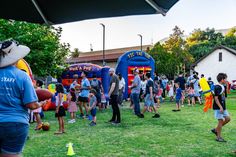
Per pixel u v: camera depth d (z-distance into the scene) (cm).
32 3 321
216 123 1184
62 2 310
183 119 1298
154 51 4000
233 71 5344
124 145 817
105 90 2192
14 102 290
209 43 6925
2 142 290
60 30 2392
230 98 2616
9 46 294
